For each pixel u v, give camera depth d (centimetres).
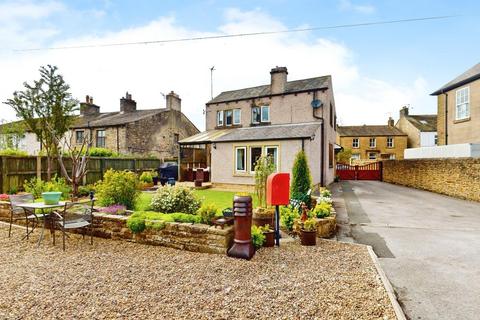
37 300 390
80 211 743
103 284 442
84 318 347
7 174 1246
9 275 477
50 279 461
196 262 541
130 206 881
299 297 405
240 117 2234
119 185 873
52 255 580
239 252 564
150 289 426
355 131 4625
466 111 1920
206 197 1352
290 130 1716
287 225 764
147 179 1777
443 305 403
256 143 1672
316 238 710
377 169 2822
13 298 396
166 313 359
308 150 1531
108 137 2520
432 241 717
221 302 388
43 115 1306
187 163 2259
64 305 377
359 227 866
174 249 622
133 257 569
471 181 1391
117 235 693
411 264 561
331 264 537
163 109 2941
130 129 2464
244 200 571
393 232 807
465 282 479
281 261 550
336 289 431
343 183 2402
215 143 1834
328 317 355
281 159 1595
